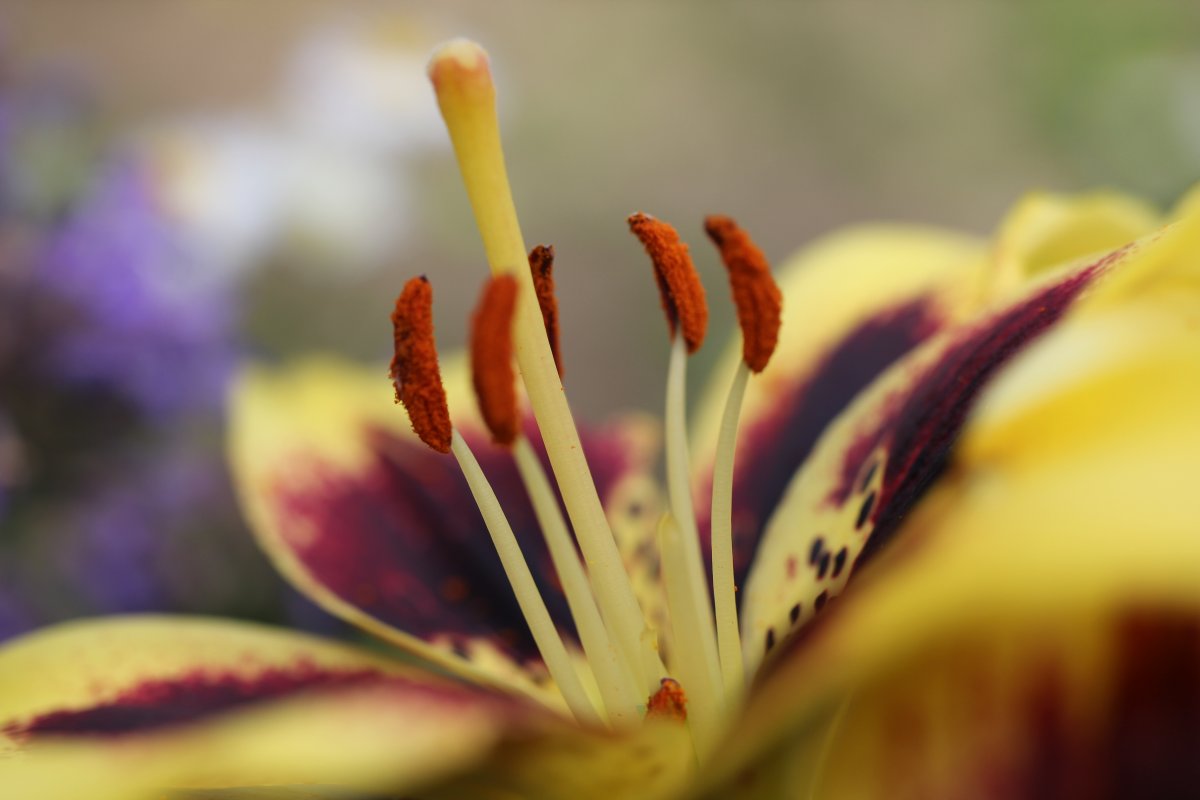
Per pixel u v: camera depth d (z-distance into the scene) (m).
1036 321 0.26
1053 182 0.85
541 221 0.87
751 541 0.28
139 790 0.21
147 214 0.38
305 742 0.20
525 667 0.28
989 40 0.97
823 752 0.22
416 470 0.31
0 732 0.26
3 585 0.35
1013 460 0.20
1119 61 0.81
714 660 0.25
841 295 0.31
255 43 1.04
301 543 0.30
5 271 0.36
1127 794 0.22
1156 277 0.24
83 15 1.05
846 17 1.03
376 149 0.55
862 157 0.92
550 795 0.22
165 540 0.36
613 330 0.79
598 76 1.02
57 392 0.36
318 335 0.47
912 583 0.20
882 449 0.27
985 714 0.22
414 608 0.29
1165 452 0.20
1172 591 0.21
